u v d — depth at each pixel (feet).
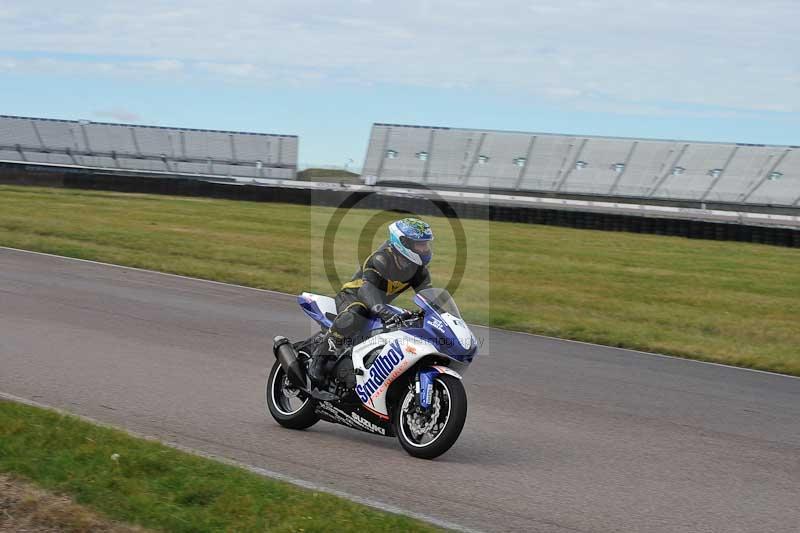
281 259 62.85
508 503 18.24
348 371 22.88
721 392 31.65
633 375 33.78
